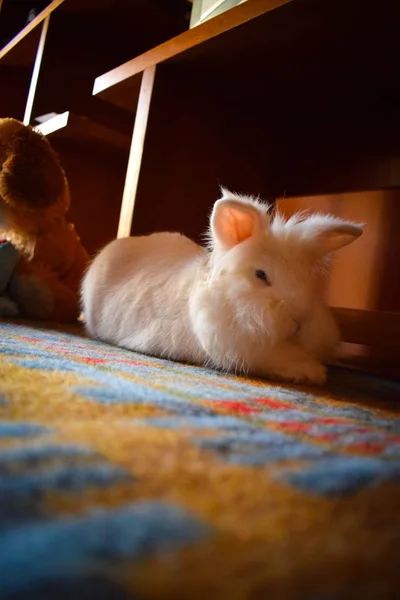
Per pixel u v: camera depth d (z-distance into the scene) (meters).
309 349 0.52
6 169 0.87
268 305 0.49
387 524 0.17
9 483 0.17
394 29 0.63
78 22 1.23
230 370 0.52
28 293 0.86
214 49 0.74
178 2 1.18
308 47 0.70
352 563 0.14
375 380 0.61
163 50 0.79
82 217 1.23
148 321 0.61
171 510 0.16
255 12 0.65
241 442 0.24
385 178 0.83
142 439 0.23
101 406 0.29
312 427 0.29
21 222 0.90
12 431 0.22
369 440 0.27
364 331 0.67
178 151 0.85
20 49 1.35
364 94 0.83
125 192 0.84
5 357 0.42
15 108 1.47
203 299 0.53
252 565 0.14
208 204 0.89
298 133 0.96
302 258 0.52
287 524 0.16
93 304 0.70
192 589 0.12
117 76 0.90
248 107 0.91
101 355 0.52
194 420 0.28
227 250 0.53
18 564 0.13
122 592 0.12
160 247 0.69
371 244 0.82
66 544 0.14
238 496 0.18
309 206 0.93
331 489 0.19
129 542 0.14
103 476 0.18
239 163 0.92
